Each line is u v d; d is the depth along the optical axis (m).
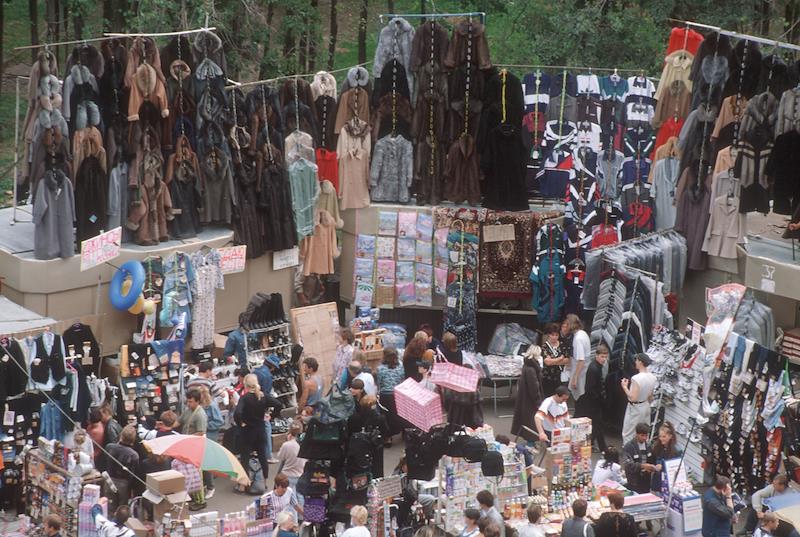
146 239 21.77
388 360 20.62
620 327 21.33
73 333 19.91
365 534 15.71
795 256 22.05
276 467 20.25
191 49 22.06
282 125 23.12
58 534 16.34
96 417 18.45
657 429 20.17
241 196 22.77
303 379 21.33
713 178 22.59
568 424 18.31
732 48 22.52
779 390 18.53
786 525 16.09
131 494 17.75
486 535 15.12
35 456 17.44
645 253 22.39
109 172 21.36
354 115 23.72
